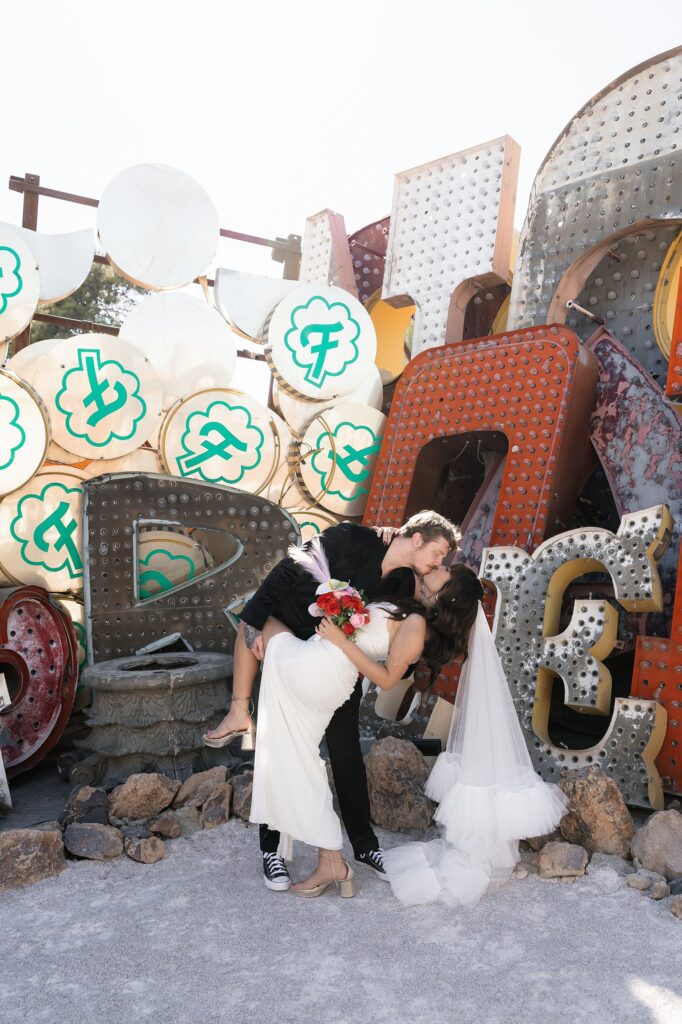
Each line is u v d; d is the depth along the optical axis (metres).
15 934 2.68
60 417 5.02
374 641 2.97
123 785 3.66
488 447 5.70
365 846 3.19
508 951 2.58
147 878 3.13
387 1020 2.19
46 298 5.29
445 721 4.59
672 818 3.23
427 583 3.11
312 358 6.09
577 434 4.98
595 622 4.08
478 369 5.36
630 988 2.36
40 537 4.91
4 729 4.29
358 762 3.22
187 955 2.54
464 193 6.38
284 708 2.95
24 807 3.92
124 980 2.39
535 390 5.02
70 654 4.64
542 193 5.62
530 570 4.39
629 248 5.54
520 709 4.27
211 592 5.10
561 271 5.45
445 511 6.10
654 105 5.11
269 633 3.15
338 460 6.02
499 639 4.41
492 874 3.08
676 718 3.81
